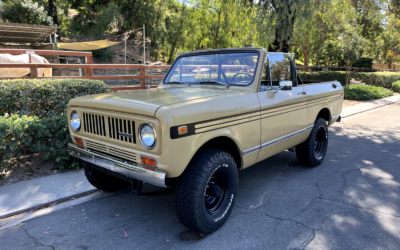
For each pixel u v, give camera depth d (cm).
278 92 376
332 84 525
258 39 1166
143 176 253
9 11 2262
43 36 1611
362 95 1466
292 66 426
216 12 2781
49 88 554
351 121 965
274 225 312
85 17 3828
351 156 570
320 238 286
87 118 311
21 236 292
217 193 288
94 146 310
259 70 348
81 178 431
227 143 323
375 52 3825
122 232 300
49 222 319
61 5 3231
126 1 3622
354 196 384
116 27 4112
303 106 422
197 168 267
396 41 3806
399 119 989
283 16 1031
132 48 3659
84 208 353
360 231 299
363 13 2950
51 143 462
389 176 458
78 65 693
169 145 241
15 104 532
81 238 289
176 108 249
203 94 314
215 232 299
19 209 338
